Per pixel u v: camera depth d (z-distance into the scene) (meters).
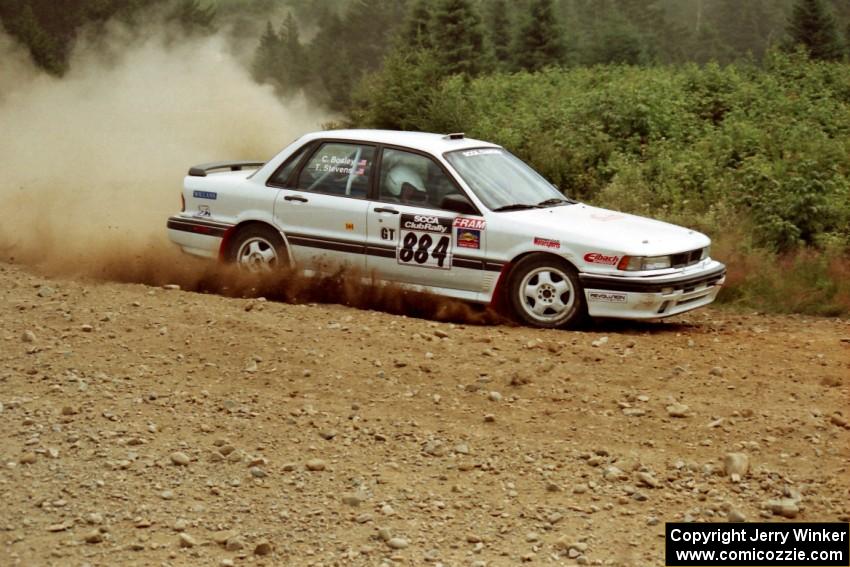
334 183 10.77
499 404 7.42
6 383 7.49
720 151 18.36
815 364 8.84
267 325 9.02
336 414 7.15
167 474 6.13
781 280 12.50
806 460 6.59
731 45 151.88
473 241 10.02
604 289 9.59
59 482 5.96
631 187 17.05
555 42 52.75
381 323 9.46
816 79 24.98
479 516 5.73
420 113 24.23
